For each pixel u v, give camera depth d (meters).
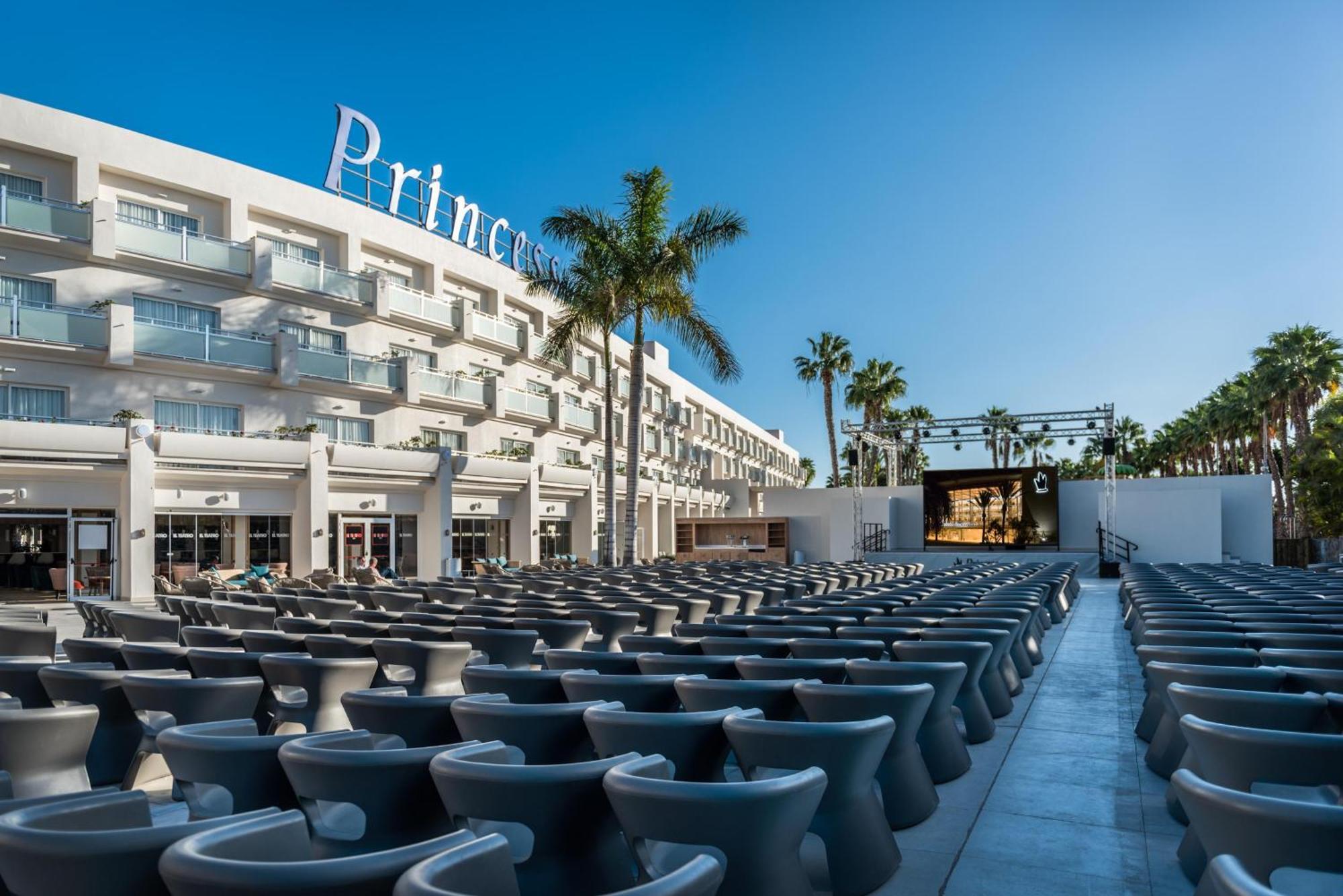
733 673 5.77
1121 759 6.24
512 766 3.12
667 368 53.66
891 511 37.00
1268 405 49.19
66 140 23.41
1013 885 4.12
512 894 2.34
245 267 26.52
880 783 4.84
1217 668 4.91
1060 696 8.53
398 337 31.80
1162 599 9.96
